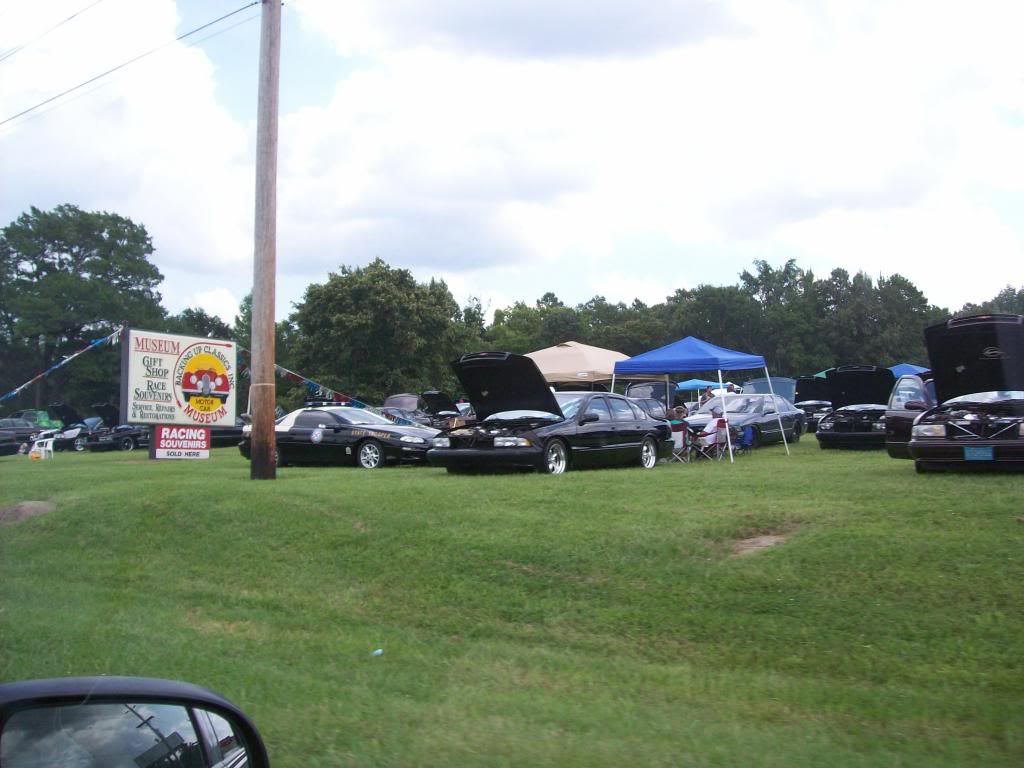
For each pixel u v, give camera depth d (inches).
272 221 567.8
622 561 313.4
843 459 668.1
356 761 185.5
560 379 1080.2
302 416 729.0
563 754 185.0
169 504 447.5
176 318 2618.1
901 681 217.3
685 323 2667.3
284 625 298.0
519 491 440.8
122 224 2532.0
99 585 363.3
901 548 291.6
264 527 400.8
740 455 768.3
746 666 237.0
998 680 210.5
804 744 186.2
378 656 261.0
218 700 131.4
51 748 111.6
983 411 470.6
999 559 274.5
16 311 2343.8
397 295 1830.7
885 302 2532.0
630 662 245.8
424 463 710.5
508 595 301.0
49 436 1403.8
